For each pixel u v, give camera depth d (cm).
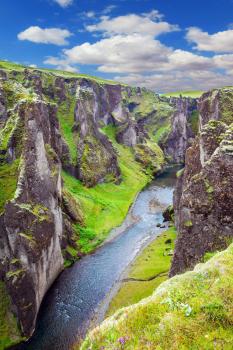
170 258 8744
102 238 10756
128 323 2150
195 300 2220
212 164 5016
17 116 8000
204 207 4978
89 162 15775
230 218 4753
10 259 6312
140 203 14925
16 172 7231
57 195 8944
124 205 14312
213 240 4847
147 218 12838
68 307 6944
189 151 7875
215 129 6619
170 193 16700
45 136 9231
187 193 5231
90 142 16788
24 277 6147
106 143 18238
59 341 5941
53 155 9238
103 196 14925
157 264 8506
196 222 5069
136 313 2208
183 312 2138
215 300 2194
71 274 8406
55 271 8106
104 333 2144
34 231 6744
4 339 5850
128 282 7750
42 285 7125
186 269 5119
